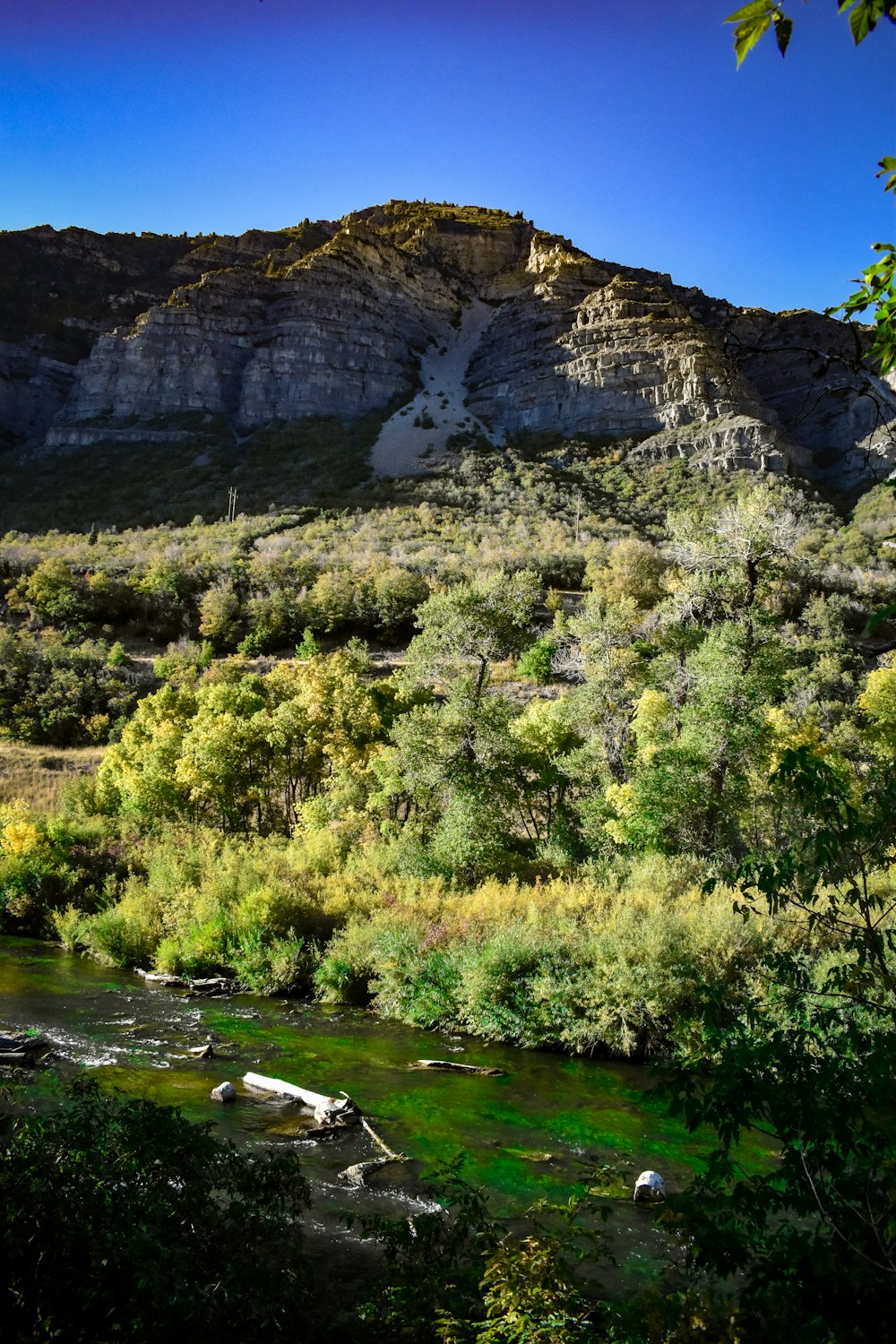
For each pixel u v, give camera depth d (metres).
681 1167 7.26
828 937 10.22
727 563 19.67
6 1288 3.36
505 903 14.56
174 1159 4.14
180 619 61.81
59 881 19.38
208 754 24.14
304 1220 5.88
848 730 25.08
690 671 20.84
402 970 12.68
